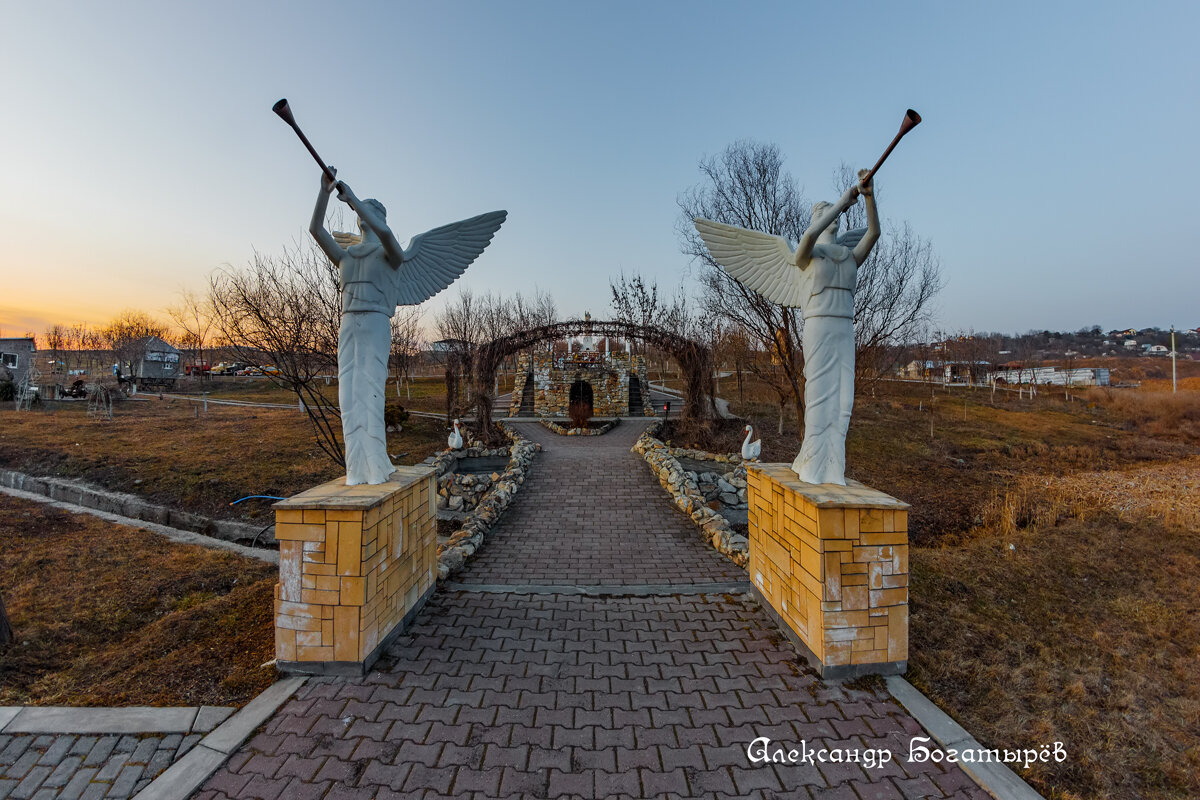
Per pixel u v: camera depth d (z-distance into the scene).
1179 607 6.14
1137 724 3.81
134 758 2.73
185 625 4.45
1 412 20.61
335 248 4.01
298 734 2.90
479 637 4.11
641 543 7.01
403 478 4.44
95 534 8.33
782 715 3.14
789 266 4.45
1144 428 22.11
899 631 3.56
